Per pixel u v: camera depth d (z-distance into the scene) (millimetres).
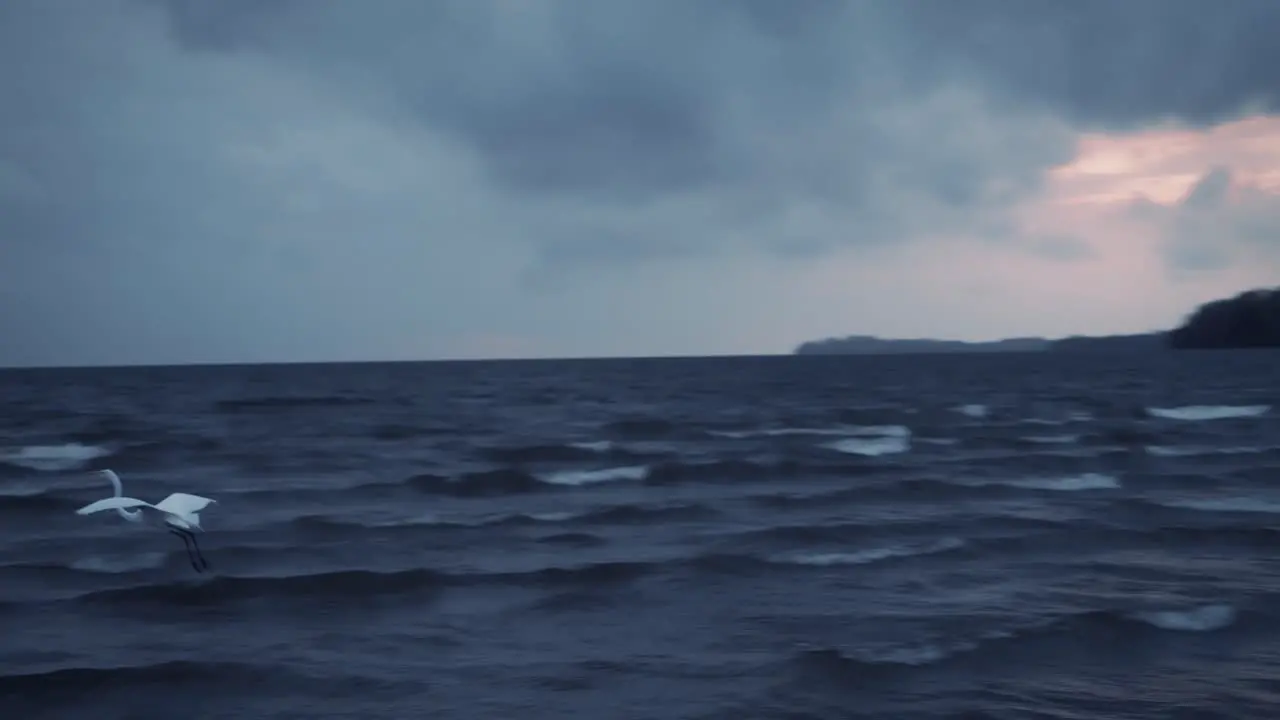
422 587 14438
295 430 38969
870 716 9641
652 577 14898
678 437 36062
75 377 104312
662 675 10852
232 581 14344
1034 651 11406
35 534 18766
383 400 57344
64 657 11633
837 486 24266
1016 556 16250
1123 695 10148
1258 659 11211
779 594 14023
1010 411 45531
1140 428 37719
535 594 14102
